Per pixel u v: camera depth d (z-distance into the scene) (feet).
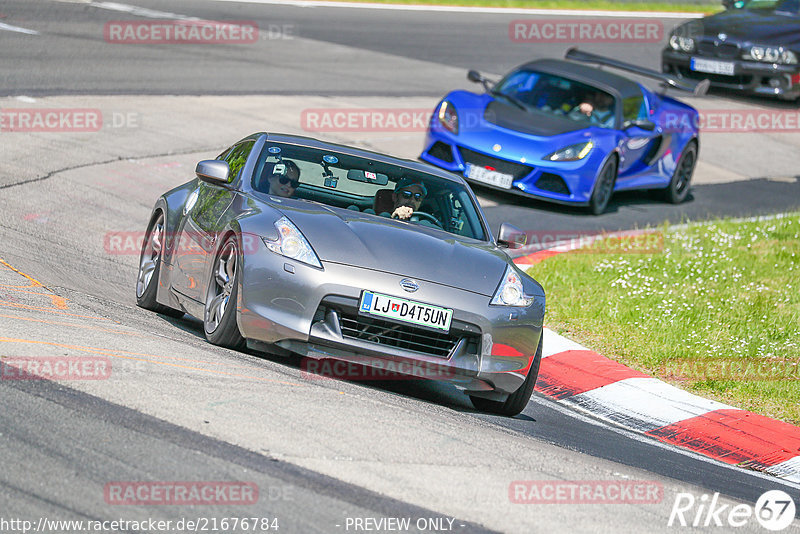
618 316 108.88
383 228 76.69
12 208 112.47
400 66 241.96
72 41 210.38
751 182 196.44
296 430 57.16
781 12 252.21
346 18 294.25
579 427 78.28
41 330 67.41
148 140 152.25
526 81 169.78
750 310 116.37
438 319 70.90
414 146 173.88
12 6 235.40
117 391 57.88
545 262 126.11
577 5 369.50
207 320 75.46
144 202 127.03
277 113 180.65
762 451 80.74
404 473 54.34
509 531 49.67
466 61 259.80
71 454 49.08
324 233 73.15
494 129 156.25
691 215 168.04
